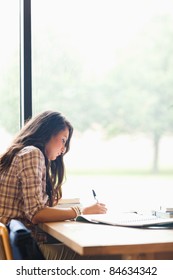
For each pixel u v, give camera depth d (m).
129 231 1.98
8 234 1.82
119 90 4.65
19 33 3.10
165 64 4.52
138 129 5.03
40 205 2.28
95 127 4.89
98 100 4.61
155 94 4.67
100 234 1.89
